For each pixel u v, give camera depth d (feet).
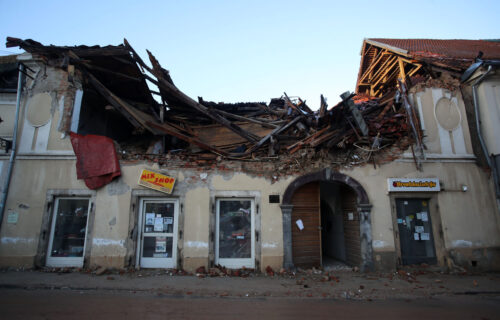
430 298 17.97
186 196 25.12
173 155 25.90
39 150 25.52
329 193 33.12
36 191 24.75
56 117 26.40
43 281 19.89
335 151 27.14
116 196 24.77
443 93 28.81
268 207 25.26
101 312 14.40
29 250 23.73
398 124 27.99
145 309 15.03
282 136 29.78
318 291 19.02
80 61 26.25
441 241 25.49
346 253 28.76
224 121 31.58
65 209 25.08
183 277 22.06
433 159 26.84
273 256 24.35
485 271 24.76
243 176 25.72
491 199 26.37
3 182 24.90
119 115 34.47
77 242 24.70
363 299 17.61
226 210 25.75
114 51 27.35
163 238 25.02
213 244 24.58
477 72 27.81
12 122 26.94
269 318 14.14
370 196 25.80
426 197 26.43
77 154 25.08
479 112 28.02
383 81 49.93
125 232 24.13
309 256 26.13
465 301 17.40
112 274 22.35
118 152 25.72
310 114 32.35
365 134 25.67
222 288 19.30
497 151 26.37
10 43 25.49
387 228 25.30
